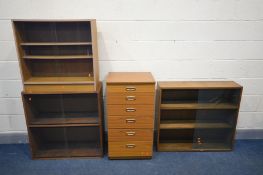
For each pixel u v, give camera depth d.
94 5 2.12
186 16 2.19
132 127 2.07
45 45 1.99
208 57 2.33
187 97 2.41
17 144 2.47
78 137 2.47
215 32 2.25
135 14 2.16
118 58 2.30
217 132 2.53
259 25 2.24
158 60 2.32
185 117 2.47
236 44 2.30
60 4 2.09
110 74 2.21
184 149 2.33
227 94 2.37
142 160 2.17
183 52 2.31
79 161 2.15
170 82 2.29
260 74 2.40
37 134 2.28
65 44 1.89
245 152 2.32
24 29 2.03
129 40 2.24
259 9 2.18
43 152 2.25
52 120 2.16
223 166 2.08
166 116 2.46
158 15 2.17
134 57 2.30
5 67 2.24
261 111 2.54
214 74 2.39
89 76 2.22
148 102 1.99
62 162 2.13
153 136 2.34
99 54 2.27
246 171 2.01
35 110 2.25
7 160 2.16
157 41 2.26
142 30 2.21
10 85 2.30
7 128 2.46
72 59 2.17
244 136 2.57
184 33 2.24
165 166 2.08
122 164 2.11
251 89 2.46
